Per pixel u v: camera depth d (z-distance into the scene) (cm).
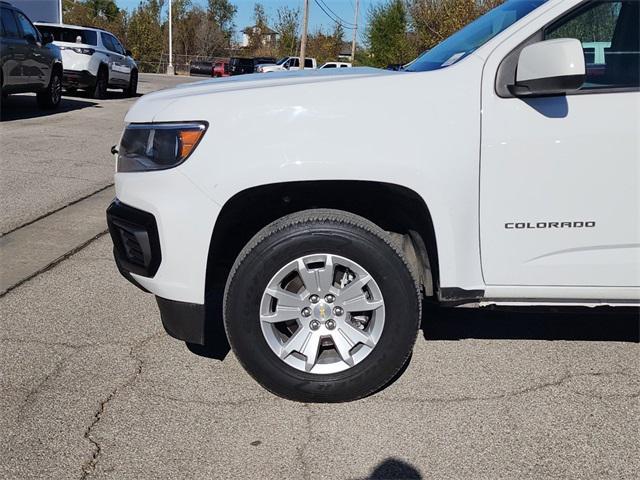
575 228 341
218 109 337
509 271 346
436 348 422
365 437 328
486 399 362
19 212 719
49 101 1603
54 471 299
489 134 335
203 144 334
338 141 332
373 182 337
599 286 348
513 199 338
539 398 363
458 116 335
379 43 3197
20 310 472
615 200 338
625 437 328
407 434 330
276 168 331
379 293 342
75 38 1931
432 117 335
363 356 348
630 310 413
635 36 341
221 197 334
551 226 341
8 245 612
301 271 341
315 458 312
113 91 2356
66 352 411
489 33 376
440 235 339
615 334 443
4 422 335
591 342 431
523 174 337
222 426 336
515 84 335
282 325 364
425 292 366
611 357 411
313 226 338
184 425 336
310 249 338
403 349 346
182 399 360
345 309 347
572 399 362
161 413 346
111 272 554
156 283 348
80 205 757
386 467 305
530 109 334
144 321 459
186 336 352
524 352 417
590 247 344
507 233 342
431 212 336
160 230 340
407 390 371
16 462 305
